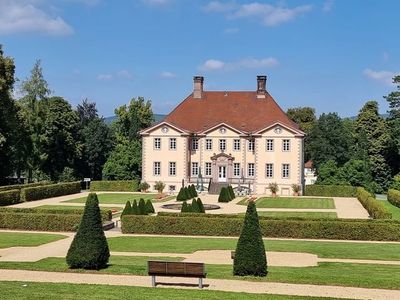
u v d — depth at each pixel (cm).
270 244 3731
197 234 4209
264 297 1992
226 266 2800
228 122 9175
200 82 9650
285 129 8725
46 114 9225
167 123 9000
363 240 4006
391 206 6988
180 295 1994
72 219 4388
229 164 8950
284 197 8181
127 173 9856
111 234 4244
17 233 4259
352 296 2103
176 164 9000
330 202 7312
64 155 10419
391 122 9975
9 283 2206
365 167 8900
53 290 2048
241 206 6594
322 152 10525
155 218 4269
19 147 8850
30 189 7231
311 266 2836
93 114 13012
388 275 2536
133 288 2116
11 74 7656
